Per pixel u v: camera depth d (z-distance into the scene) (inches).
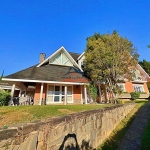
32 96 658.2
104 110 253.0
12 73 543.2
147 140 217.5
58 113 242.7
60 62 751.1
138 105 559.2
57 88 631.8
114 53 590.6
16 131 76.4
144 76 1067.3
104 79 617.9
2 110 240.2
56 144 114.9
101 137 224.7
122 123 331.6
